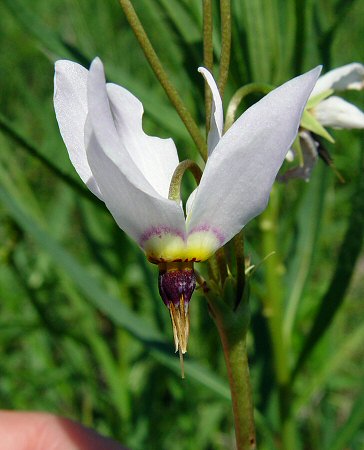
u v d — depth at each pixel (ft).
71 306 0.48
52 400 0.45
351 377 0.44
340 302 0.32
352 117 0.27
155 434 0.42
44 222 0.45
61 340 0.45
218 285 0.22
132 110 0.21
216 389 0.34
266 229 0.34
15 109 0.61
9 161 0.45
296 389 0.43
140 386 0.45
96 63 0.18
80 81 0.20
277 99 0.19
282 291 0.39
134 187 0.19
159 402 0.43
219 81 0.23
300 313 0.43
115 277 0.45
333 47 0.35
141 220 0.20
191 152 0.39
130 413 0.42
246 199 0.20
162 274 0.20
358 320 0.50
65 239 0.53
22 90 0.52
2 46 0.61
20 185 0.45
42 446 0.33
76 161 0.20
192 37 0.33
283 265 0.39
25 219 0.36
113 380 0.42
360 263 0.54
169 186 0.21
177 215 0.20
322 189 0.37
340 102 0.27
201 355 0.43
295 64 0.33
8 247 0.42
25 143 0.31
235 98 0.23
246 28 0.33
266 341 0.38
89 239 0.46
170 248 0.20
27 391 0.45
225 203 0.20
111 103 0.21
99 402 0.44
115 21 0.52
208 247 0.20
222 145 0.19
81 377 0.44
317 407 0.44
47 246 0.35
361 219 0.31
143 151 0.21
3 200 0.36
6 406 0.46
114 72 0.35
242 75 0.33
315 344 0.34
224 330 0.23
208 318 0.43
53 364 0.46
